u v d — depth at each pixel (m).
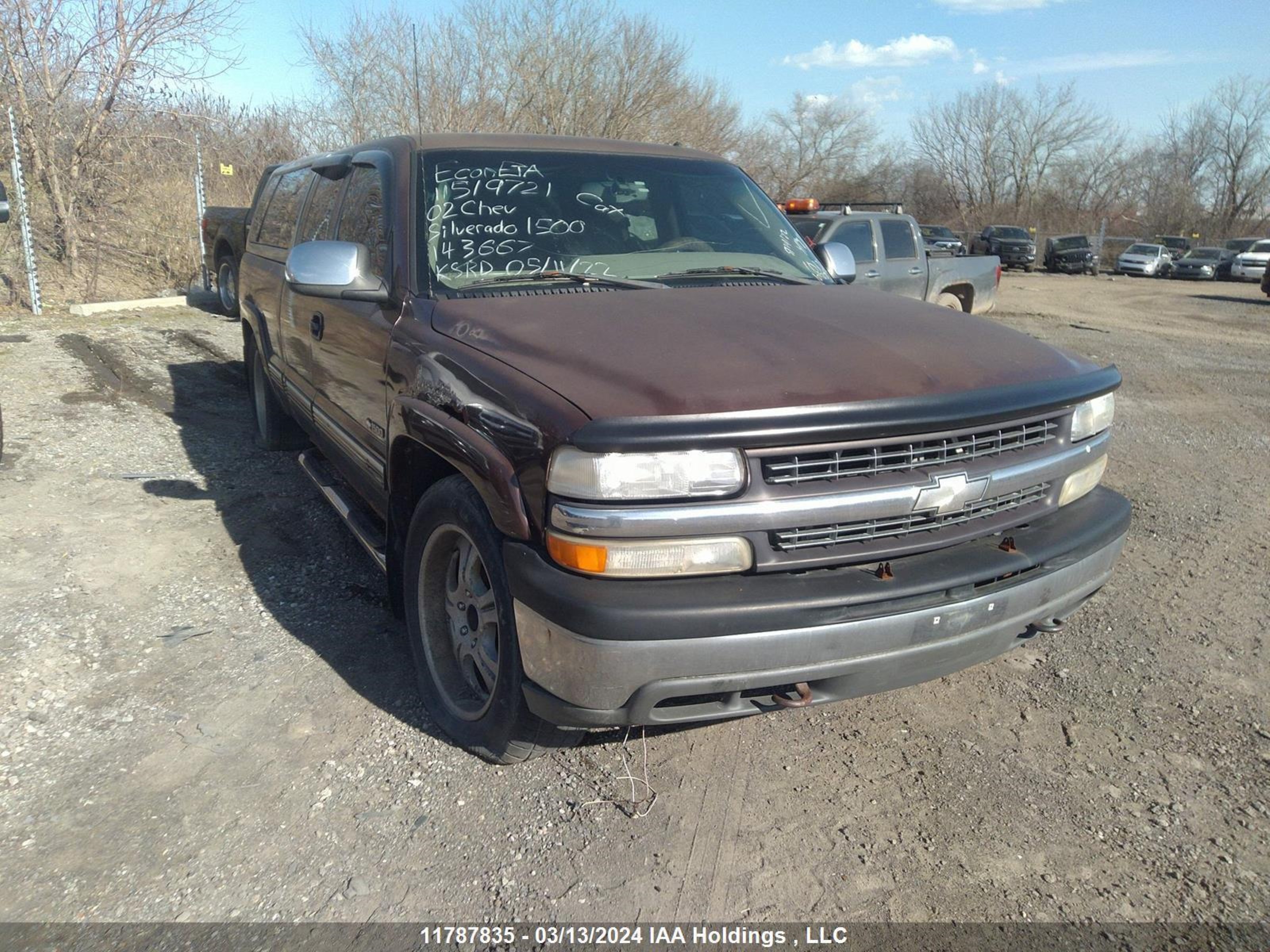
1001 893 2.52
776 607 2.40
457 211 3.59
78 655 3.62
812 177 48.41
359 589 4.28
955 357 2.82
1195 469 6.65
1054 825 2.79
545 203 3.73
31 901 2.42
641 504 2.37
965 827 2.77
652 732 3.22
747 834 2.73
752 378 2.53
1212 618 4.15
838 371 2.61
